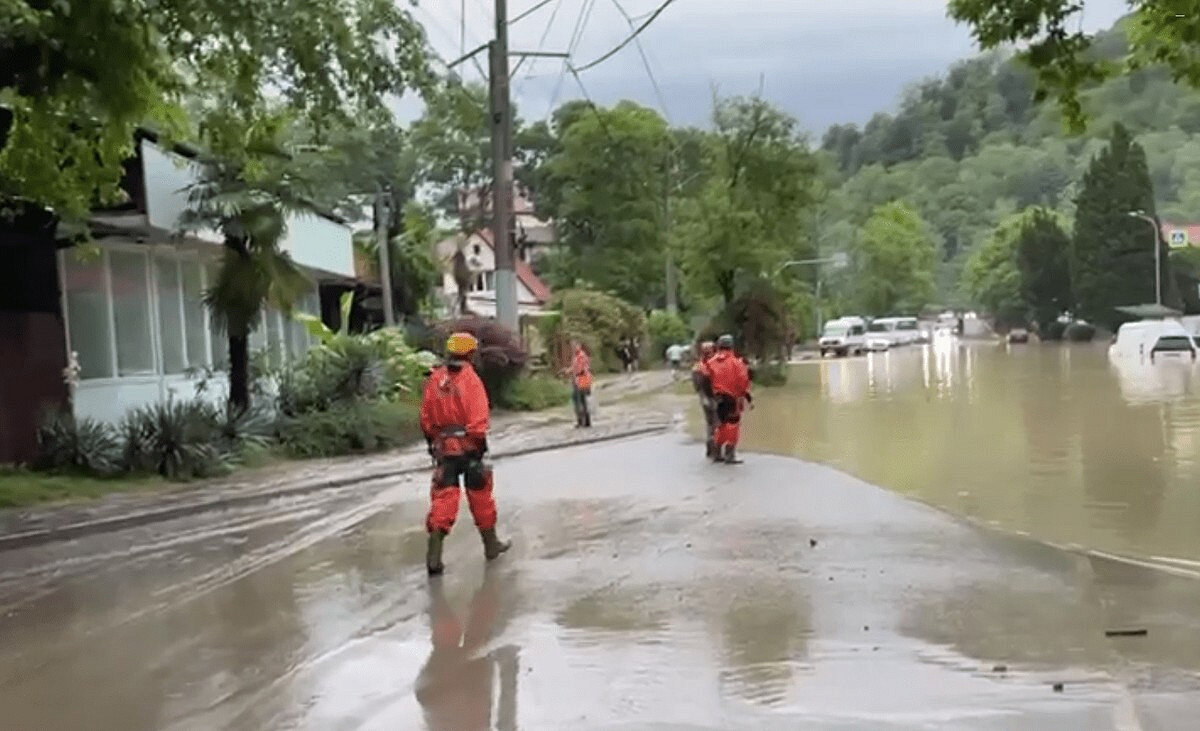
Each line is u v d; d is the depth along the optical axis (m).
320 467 19.41
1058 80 12.24
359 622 8.62
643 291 74.62
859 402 30.89
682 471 17.56
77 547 12.33
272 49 14.08
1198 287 97.06
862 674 6.91
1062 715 6.09
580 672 7.14
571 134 73.94
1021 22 12.01
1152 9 12.12
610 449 21.75
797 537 11.62
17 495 15.11
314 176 28.31
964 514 13.34
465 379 10.55
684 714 6.29
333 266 30.59
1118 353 59.19
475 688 6.89
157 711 6.64
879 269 125.69
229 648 7.98
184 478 17.56
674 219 48.44
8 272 18.28
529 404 32.25
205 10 13.12
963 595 8.95
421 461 20.09
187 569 11.02
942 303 158.62
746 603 8.82
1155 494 14.41
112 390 20.52
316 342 33.22
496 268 31.48
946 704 6.31
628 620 8.41
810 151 45.97
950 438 21.41
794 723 6.07
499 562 10.78
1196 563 10.24
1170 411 25.06
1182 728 5.86
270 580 10.34
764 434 23.36
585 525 12.77
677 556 10.80
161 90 14.52
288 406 22.86
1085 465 17.12
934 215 165.38
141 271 21.91
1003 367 48.91
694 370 19.31
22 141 14.91
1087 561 10.26
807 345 89.50
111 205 17.92
